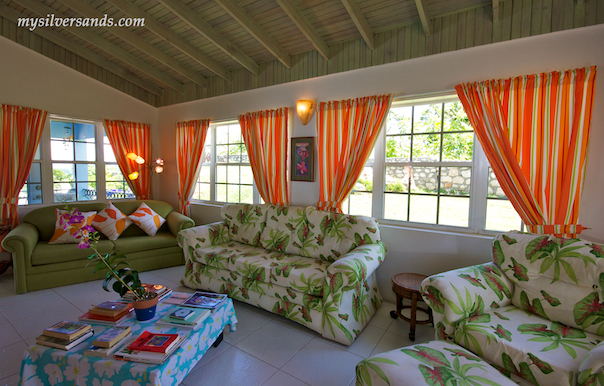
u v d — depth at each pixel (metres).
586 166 2.15
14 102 3.64
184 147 4.59
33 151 3.77
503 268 2.07
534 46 2.28
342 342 2.23
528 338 1.57
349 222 2.80
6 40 3.56
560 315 1.76
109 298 2.98
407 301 2.96
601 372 1.21
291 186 3.59
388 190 3.05
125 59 3.92
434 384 1.22
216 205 4.47
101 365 1.49
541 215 2.24
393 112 3.01
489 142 2.41
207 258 3.04
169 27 3.28
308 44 3.26
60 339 1.62
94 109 4.32
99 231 3.65
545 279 1.89
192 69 4.16
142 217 3.94
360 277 2.21
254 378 1.89
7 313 2.66
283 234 3.13
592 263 1.74
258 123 3.75
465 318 1.78
